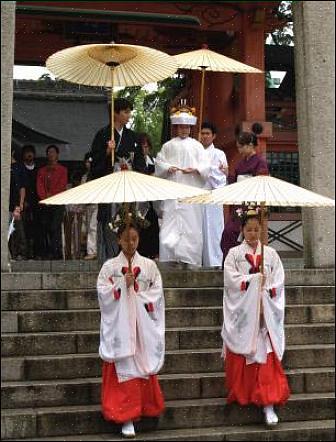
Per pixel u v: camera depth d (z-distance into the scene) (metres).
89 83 8.15
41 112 21.94
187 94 14.05
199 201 5.68
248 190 5.58
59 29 12.87
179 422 5.74
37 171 11.67
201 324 6.96
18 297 6.72
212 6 11.93
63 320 6.59
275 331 5.85
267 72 14.99
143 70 8.07
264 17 11.76
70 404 5.79
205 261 8.75
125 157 7.98
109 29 12.87
